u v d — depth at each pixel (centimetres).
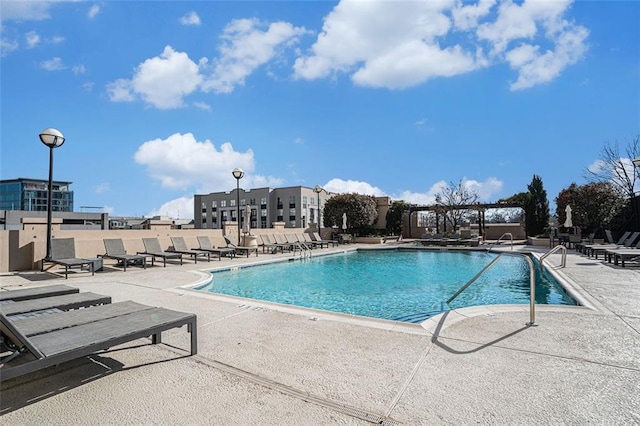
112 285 761
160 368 314
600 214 1909
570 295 663
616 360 324
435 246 2097
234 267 1160
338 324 453
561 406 243
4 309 387
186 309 537
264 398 259
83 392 270
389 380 287
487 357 334
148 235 1323
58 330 306
